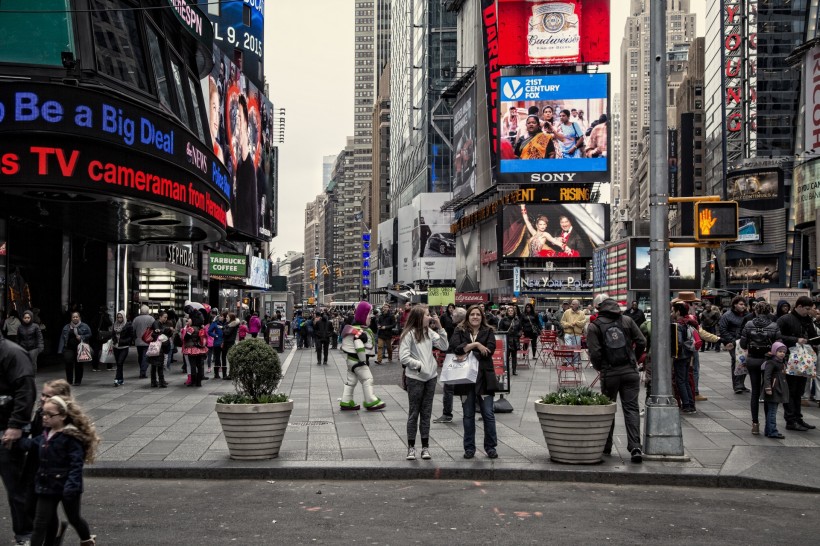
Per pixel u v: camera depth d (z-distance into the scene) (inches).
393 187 6063.0
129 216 854.5
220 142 1712.6
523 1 2439.7
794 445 435.8
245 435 383.9
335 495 332.2
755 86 4938.5
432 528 276.4
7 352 241.8
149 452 406.3
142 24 772.6
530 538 263.7
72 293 1125.1
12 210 845.2
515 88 2405.3
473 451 396.8
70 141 639.8
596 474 364.8
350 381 585.0
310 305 4365.2
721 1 5177.2
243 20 2201.0
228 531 270.8
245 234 1963.6
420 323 394.3
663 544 257.9
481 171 3009.4
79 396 666.8
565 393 393.4
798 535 271.6
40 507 214.5
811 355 470.0
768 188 4222.4
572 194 2571.4
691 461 390.9
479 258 3336.6
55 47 666.8
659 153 412.8
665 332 402.6
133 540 259.0
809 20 4840.1
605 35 2417.6
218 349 852.0
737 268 4379.9
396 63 5940.0
